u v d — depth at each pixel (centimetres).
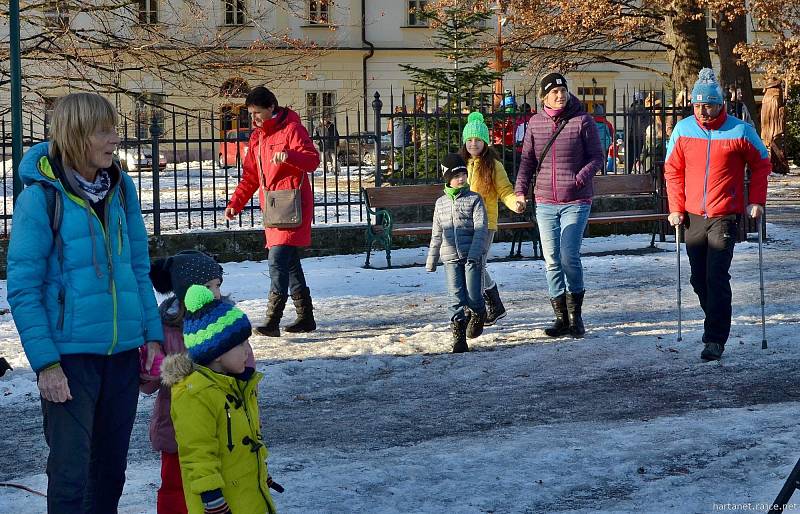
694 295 1598
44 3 2244
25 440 955
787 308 1462
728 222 1169
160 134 2120
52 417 590
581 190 1307
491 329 1394
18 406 1078
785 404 991
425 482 779
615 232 2311
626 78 6431
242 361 545
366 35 6241
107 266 594
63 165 588
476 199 1259
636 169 2358
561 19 4075
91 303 586
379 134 2134
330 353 1270
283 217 1338
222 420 535
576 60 5028
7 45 2375
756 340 1268
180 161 5009
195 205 2959
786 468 782
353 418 998
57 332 582
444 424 965
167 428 623
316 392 1110
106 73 2433
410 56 6262
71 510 585
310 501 737
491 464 820
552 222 1316
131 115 2734
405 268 1934
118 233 603
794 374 1112
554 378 1133
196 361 538
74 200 587
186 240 2019
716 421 923
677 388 1071
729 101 2225
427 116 2195
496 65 3984
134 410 613
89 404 592
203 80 2456
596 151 1309
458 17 2803
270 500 555
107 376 602
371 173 3769
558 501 731
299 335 1393
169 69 2397
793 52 3878
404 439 916
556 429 926
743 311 1447
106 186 601
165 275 666
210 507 527
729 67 4197
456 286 1264
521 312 1501
